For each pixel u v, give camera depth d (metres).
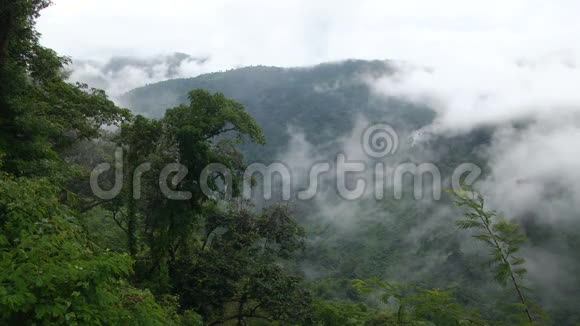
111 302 4.51
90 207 17.89
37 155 11.02
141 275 17.72
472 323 4.10
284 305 18.56
